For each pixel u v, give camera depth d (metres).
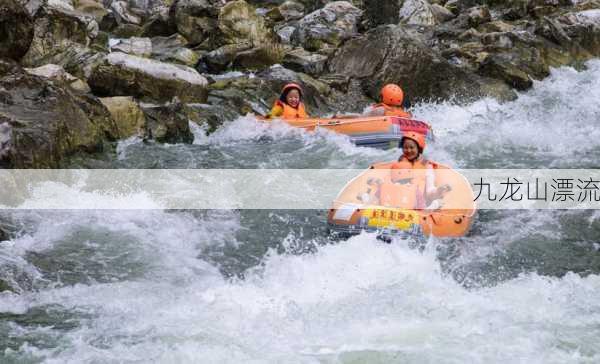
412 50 33.84
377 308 14.90
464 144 27.44
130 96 26.91
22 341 13.66
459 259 17.48
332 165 24.58
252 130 27.70
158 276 16.69
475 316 14.49
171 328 14.16
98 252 17.69
